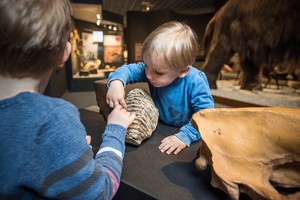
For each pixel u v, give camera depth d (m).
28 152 0.30
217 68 3.49
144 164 0.58
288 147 0.46
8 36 0.28
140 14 5.27
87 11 3.87
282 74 3.44
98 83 0.85
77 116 0.36
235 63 4.77
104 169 0.40
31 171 0.30
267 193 0.41
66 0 0.35
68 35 0.35
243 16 2.97
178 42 0.56
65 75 3.68
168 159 0.61
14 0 0.27
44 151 0.31
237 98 2.89
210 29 3.79
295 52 2.61
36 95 0.33
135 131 0.65
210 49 3.52
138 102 0.70
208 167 0.57
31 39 0.29
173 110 0.78
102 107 0.87
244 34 3.01
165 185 0.51
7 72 0.31
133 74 0.76
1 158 0.29
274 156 0.47
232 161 0.47
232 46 3.26
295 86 3.53
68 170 0.32
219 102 3.00
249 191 0.43
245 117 0.50
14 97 0.31
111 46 4.82
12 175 0.29
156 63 0.57
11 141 0.29
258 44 2.88
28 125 0.30
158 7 5.92
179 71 0.62
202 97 0.69
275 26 2.63
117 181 0.41
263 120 0.49
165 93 0.75
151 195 0.47
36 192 0.32
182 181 0.52
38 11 0.29
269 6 2.65
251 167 0.47
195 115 0.52
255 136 0.49
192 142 0.71
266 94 3.12
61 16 0.32
